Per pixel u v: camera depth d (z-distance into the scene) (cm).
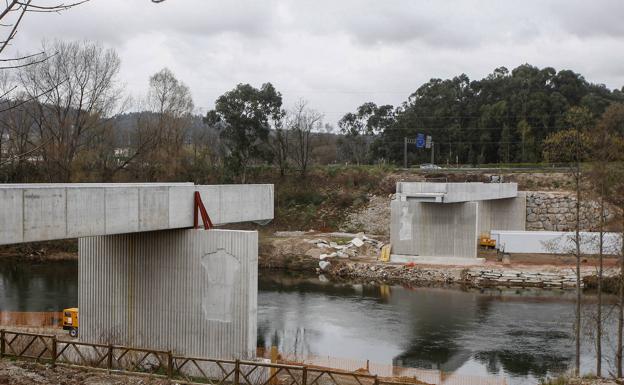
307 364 3039
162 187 2422
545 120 9856
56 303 4503
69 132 6731
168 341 2583
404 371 3062
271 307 4609
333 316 4322
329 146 11981
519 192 7319
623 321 3188
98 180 6806
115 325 2675
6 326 3628
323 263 6181
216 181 8269
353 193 8494
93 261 2722
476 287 5419
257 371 2403
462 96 11425
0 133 3403
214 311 2506
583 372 3095
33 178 6425
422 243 6088
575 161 3781
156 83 8231
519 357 3394
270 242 6831
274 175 9150
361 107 11706
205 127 10300
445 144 10744
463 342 3681
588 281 5309
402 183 5653
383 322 4150
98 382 1766
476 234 5925
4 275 5628
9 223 1825
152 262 2614
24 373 1780
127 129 8869
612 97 11444
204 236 2523
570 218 7300
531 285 5441
